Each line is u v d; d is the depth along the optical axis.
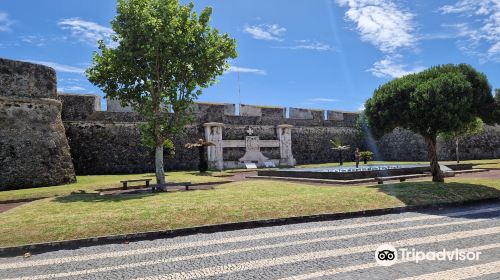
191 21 14.16
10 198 12.68
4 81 16.47
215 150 26.53
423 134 13.29
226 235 7.67
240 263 5.79
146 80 14.05
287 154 29.73
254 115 29.38
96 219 8.23
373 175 16.47
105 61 13.84
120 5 13.33
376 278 5.01
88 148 22.92
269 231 7.92
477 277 4.95
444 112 11.95
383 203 10.08
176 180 17.39
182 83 14.52
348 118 34.28
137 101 14.73
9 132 16.11
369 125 14.19
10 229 7.64
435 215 9.20
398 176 16.42
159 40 13.20
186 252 6.50
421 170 17.78
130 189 15.13
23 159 16.22
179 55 13.88
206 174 22.03
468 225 8.00
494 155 31.58
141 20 13.18
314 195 10.84
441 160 29.94
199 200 10.27
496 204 10.71
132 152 24.03
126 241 7.38
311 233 7.62
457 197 10.95
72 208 9.65
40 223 8.01
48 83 18.06
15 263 6.19
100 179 18.98
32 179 16.27
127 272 5.54
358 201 10.13
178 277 5.25
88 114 23.39
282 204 9.69
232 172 24.03
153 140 14.10
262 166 28.25
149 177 19.73
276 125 30.08
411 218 8.90
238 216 8.71
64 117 22.72
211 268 5.59
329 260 5.81
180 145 25.98
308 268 5.46
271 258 5.99
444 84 12.12
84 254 6.56
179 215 8.59
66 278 5.37
